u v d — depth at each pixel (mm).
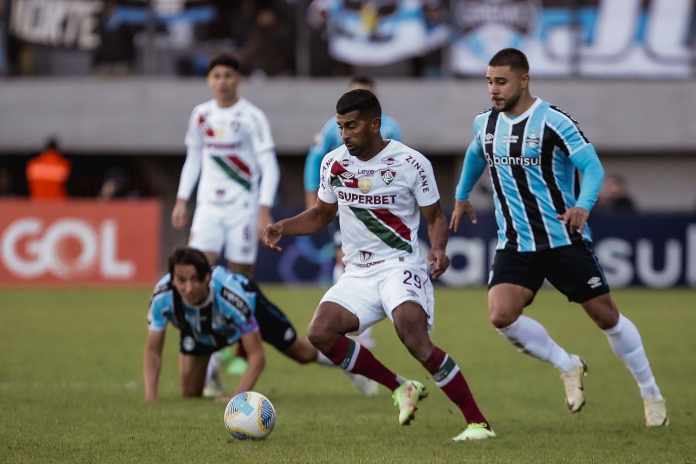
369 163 21438
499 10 71125
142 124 74312
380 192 21453
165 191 76875
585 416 25188
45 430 22312
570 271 22766
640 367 23469
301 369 34000
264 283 63594
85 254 62750
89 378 31281
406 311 21047
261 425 21094
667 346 39312
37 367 33406
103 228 62688
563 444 21062
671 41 70625
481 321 46969
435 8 71812
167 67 74750
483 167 24156
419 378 31875
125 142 74562
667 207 74438
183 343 27016
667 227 62375
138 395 28062
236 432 21094
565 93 71312
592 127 71688
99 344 39125
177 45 74500
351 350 21781
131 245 62781
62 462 19078
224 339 26672
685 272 62375
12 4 74625
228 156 34250
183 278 25281
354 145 21000
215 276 26141
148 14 74188
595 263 22859
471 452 20094
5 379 30844
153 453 19844
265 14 73438
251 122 34094
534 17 70938
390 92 72688
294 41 73625
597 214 62625
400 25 72250
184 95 74125
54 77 75125
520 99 22750
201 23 73938
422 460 19234
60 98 74562
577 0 70625
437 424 23734
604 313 23062
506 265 23172
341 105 20828
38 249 62688
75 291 59719
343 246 22250
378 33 72500
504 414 25531
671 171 74188
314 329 21500
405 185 21438
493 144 22969
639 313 50094
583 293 22875
